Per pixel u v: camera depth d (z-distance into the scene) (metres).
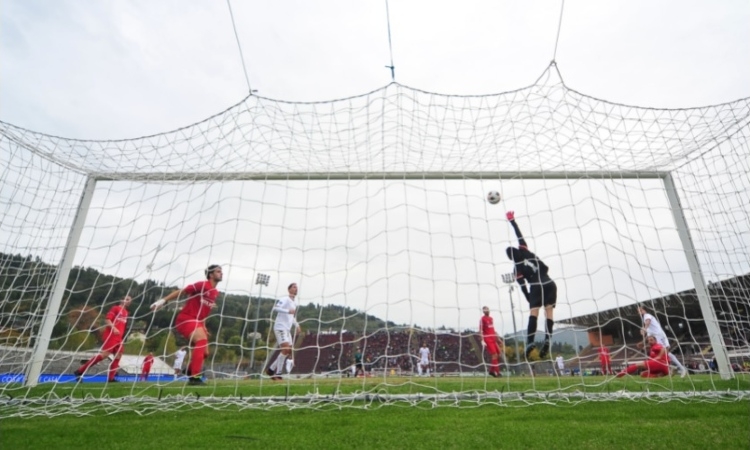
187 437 1.93
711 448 1.57
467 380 5.92
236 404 3.23
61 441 1.86
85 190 5.77
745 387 4.12
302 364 17.58
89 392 4.22
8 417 2.65
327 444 1.75
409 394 3.64
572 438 1.80
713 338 5.38
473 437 1.85
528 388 4.41
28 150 5.32
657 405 2.94
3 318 5.15
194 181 5.67
